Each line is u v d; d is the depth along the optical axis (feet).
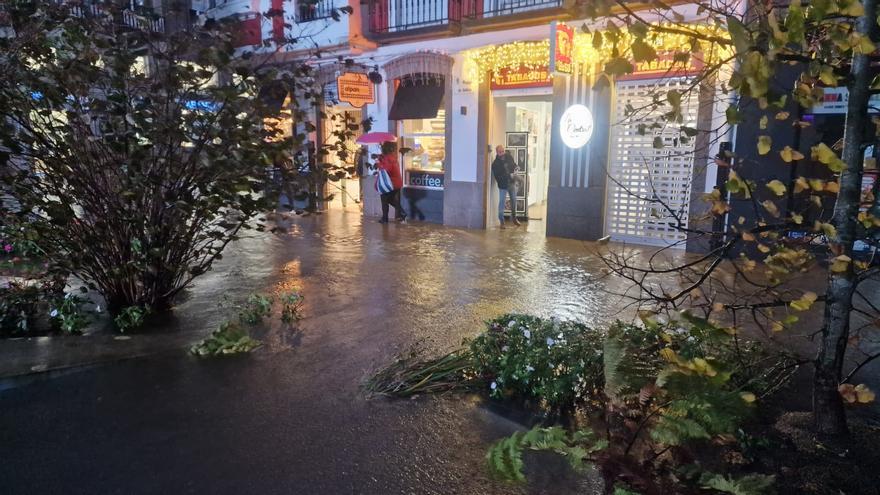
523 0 35.04
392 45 42.04
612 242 33.68
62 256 18.34
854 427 11.05
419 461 10.88
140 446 11.43
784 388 12.98
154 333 17.87
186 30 18.20
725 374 7.94
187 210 17.47
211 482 10.26
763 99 7.61
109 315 19.61
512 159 39.68
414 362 15.23
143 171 17.56
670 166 31.27
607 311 20.29
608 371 11.40
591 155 33.65
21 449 11.32
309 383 14.35
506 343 14.08
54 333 17.95
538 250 31.73
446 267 27.58
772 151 26.63
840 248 8.84
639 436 10.07
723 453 10.33
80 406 13.14
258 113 17.78
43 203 16.57
